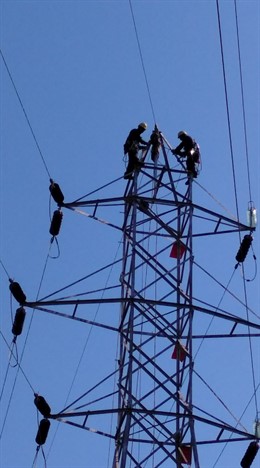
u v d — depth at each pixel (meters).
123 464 32.59
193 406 34.44
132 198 36.78
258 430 34.97
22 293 35.69
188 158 38.00
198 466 33.31
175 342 35.53
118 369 35.31
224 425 34.31
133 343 34.38
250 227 38.28
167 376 34.84
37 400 34.75
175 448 34.66
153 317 35.72
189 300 35.84
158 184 37.53
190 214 37.19
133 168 37.62
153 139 38.44
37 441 35.41
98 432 34.50
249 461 35.16
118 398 34.97
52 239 37.91
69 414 34.44
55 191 37.47
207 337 36.03
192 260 36.47
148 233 37.28
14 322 35.91
